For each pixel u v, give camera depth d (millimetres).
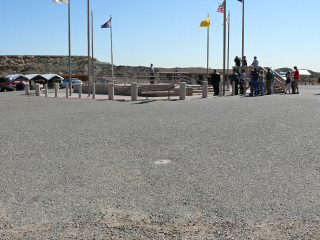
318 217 3998
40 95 33000
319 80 66375
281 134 8773
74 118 13195
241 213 4168
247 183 5172
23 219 4160
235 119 11617
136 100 22375
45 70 104500
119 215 4219
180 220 4047
